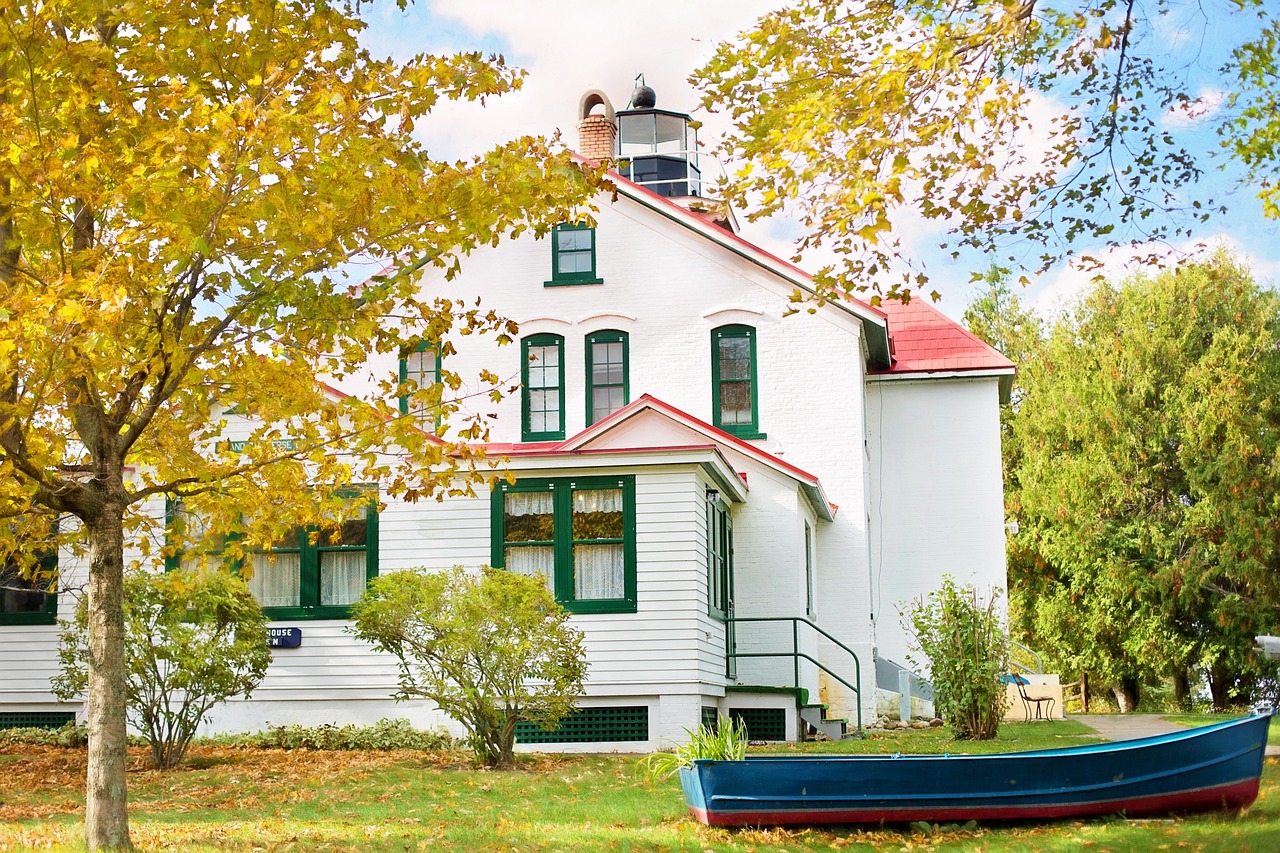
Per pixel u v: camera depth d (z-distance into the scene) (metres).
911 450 28.81
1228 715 24.95
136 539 19.17
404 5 11.77
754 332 25.81
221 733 19.94
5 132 9.41
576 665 16.78
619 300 26.11
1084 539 37.81
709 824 11.18
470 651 16.52
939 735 21.19
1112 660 38.69
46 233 9.81
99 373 10.59
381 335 11.23
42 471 9.87
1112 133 13.23
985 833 10.87
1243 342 37.31
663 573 19.39
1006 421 46.22
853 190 10.15
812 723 21.86
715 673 20.66
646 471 19.66
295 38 10.88
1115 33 12.55
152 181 9.12
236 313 10.46
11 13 9.67
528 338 26.11
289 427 11.66
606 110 28.67
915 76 10.89
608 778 15.22
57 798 14.02
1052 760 11.20
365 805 13.10
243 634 17.36
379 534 20.27
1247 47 12.98
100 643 10.06
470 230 10.66
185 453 11.17
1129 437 37.97
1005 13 10.64
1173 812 11.22
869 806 11.04
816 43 12.11
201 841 10.44
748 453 23.03
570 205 11.05
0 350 8.62
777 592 22.95
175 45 10.40
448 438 25.09
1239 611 36.31
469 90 11.28
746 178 11.21
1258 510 36.34
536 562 19.89
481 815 12.18
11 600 20.92
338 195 9.84
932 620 20.61
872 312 25.34
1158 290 39.09
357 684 20.00
